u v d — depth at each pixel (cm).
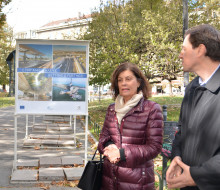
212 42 154
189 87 172
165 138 433
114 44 1353
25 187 472
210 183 133
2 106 2561
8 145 802
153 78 1609
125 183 241
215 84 148
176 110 1772
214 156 136
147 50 1400
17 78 556
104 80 1791
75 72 566
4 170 562
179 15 1445
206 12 1395
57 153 721
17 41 555
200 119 150
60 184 486
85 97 568
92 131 1086
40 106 559
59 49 563
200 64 159
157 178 504
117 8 1553
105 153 241
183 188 160
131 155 233
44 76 560
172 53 1228
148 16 1402
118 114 255
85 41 565
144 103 252
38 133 1004
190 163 152
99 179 260
